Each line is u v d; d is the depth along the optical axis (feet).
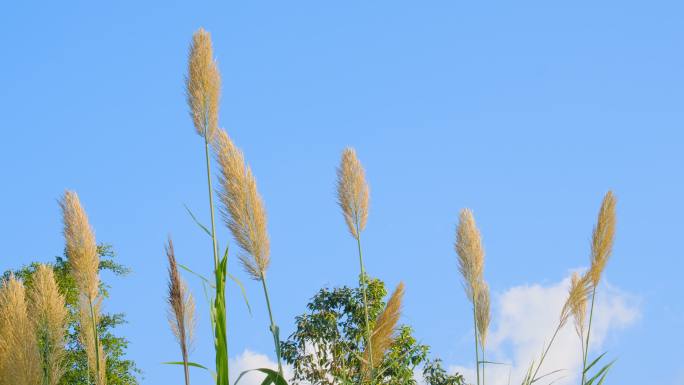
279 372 11.42
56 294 13.99
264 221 12.16
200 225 12.62
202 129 14.03
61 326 13.80
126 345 63.52
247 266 12.05
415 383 34.40
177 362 11.69
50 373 13.19
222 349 11.50
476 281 14.82
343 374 13.34
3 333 11.11
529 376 13.61
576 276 14.49
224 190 12.10
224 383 11.40
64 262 55.93
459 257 14.89
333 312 35.68
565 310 13.83
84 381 40.63
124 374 62.85
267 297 12.01
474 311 14.38
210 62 14.14
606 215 14.37
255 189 12.18
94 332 14.20
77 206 14.35
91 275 14.29
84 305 14.44
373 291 36.11
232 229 12.07
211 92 14.01
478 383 14.03
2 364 10.84
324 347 32.19
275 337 11.70
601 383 13.43
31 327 11.36
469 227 14.99
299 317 34.88
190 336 11.82
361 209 15.55
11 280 11.80
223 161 12.19
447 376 34.88
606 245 14.21
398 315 13.01
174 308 11.35
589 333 13.97
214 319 11.83
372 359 13.10
